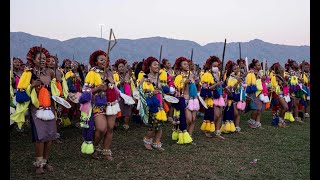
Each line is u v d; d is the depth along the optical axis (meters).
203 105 7.95
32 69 5.23
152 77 7.01
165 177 5.27
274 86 10.15
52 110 5.50
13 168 5.61
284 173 5.50
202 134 8.79
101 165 5.86
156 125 6.93
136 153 6.75
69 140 7.86
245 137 8.41
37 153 5.30
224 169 5.71
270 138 8.32
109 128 6.05
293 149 7.16
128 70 9.66
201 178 5.24
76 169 5.61
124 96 8.43
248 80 9.41
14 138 7.96
